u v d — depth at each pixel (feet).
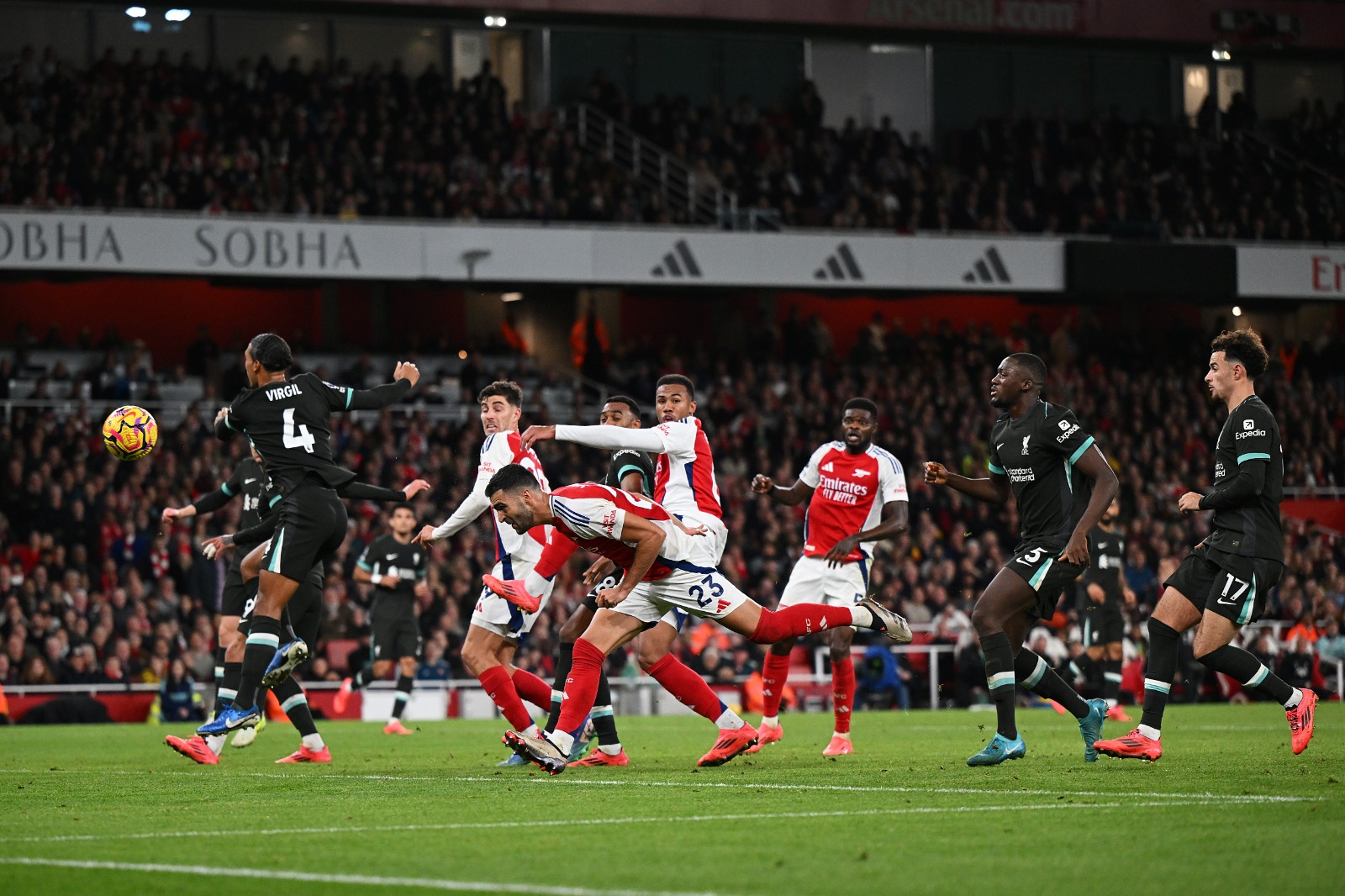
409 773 49.80
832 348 184.96
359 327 181.37
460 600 124.67
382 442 143.74
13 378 151.64
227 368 165.68
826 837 31.68
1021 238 169.48
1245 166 196.65
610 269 158.61
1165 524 156.66
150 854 30.58
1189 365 186.70
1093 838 31.01
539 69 188.96
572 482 148.87
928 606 133.49
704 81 196.03
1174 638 47.03
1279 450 45.85
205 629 110.52
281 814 37.45
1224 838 30.81
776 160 181.37
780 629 47.75
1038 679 48.98
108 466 134.10
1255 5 190.70
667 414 51.62
